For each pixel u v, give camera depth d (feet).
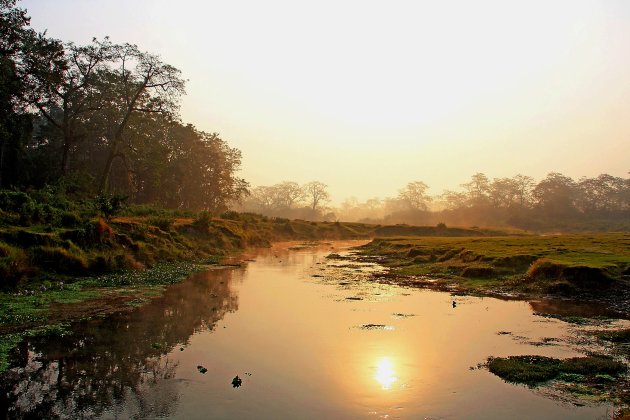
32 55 139.44
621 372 31.86
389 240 179.42
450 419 25.13
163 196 231.50
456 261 94.79
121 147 180.34
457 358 35.76
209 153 278.67
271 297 61.26
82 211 92.12
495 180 513.86
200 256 106.22
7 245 58.34
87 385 29.12
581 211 461.78
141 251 82.64
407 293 66.13
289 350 37.45
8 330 39.86
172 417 24.99
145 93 177.37
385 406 26.78
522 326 46.14
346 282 77.36
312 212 567.18
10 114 135.64
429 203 586.86
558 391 28.78
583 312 53.06
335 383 30.35
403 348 38.34
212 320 46.98
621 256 83.51
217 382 30.14
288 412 25.89
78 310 48.11
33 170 150.61
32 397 27.12
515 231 284.00
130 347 36.91
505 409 26.27
